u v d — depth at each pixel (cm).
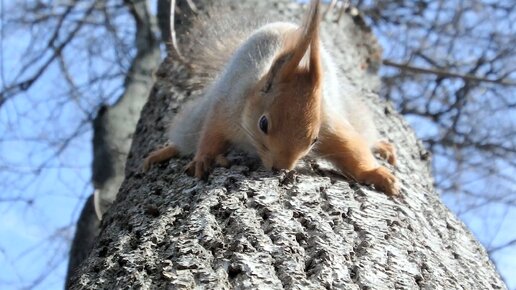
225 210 100
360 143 108
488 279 102
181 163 112
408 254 98
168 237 98
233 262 94
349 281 94
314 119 104
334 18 153
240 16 137
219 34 130
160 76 136
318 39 104
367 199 104
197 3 151
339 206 102
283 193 103
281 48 109
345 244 97
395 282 95
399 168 116
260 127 105
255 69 109
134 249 98
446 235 105
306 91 104
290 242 96
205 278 93
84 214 146
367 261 96
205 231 97
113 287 94
